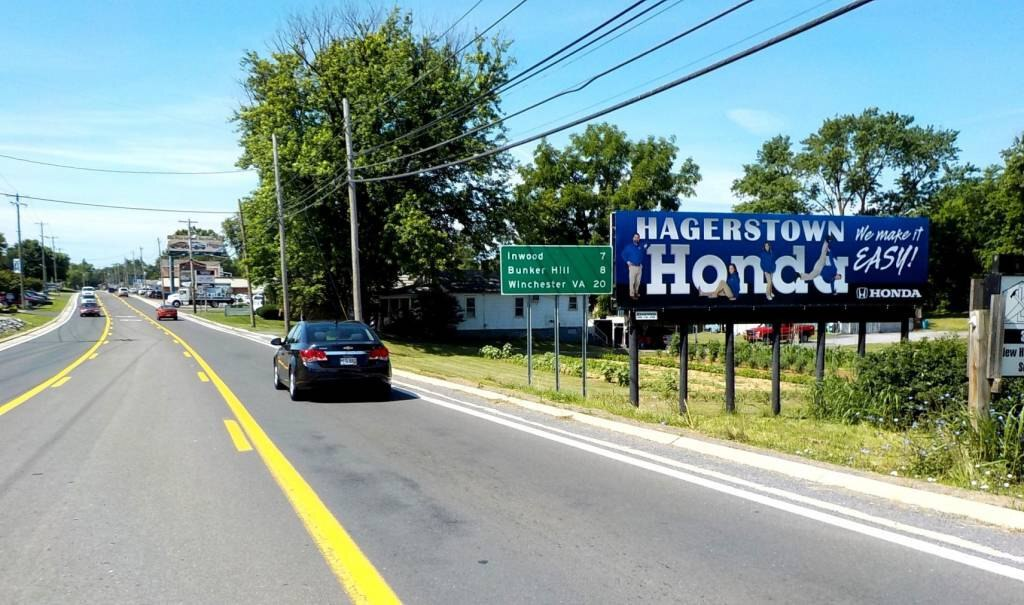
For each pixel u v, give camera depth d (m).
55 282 157.38
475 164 37.66
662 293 15.12
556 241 52.50
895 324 53.19
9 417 10.77
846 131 64.44
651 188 49.72
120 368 19.45
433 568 4.51
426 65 36.09
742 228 15.52
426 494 6.29
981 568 4.41
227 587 4.21
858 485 6.43
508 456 7.86
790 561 4.57
